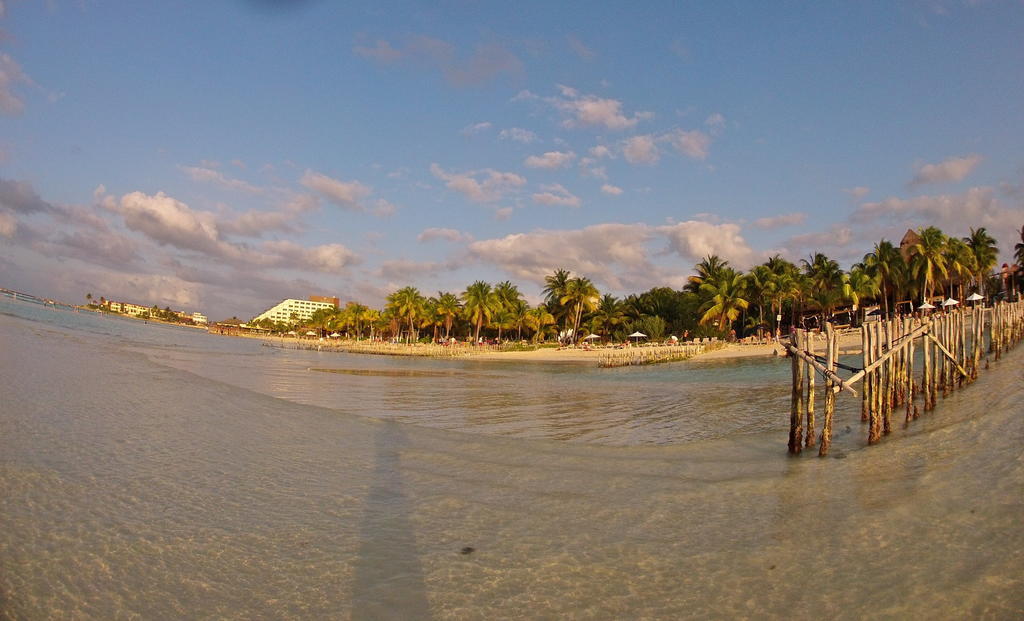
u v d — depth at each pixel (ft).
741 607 17.21
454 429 48.52
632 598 17.88
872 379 38.55
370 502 27.30
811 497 27.45
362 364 165.89
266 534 22.93
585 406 65.05
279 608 17.17
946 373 53.98
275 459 35.01
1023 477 27.07
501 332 367.04
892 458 33.78
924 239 186.60
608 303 279.08
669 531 23.57
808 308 226.38
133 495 26.94
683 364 137.69
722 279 230.68
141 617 16.47
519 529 23.90
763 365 121.39
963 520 22.94
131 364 90.27
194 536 22.47
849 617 16.51
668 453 38.75
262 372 105.60
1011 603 16.83
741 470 33.50
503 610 17.15
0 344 98.12
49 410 45.27
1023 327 92.48
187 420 45.80
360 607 17.29
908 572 19.02
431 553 21.36
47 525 22.77
